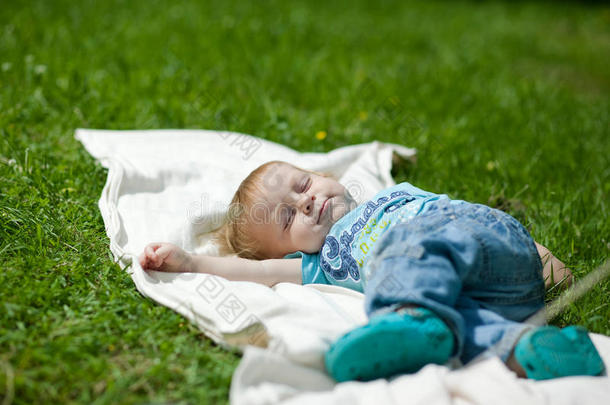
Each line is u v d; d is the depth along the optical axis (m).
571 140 4.34
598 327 2.29
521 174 3.77
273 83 5.12
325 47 6.41
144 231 2.77
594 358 1.96
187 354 2.04
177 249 2.47
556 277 2.53
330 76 5.42
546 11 10.12
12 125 3.73
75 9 6.68
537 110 4.97
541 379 1.93
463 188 3.56
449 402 1.76
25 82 4.40
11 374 1.81
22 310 2.12
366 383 1.88
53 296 2.23
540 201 3.41
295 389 1.87
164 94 4.57
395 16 8.59
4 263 2.39
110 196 2.92
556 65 6.92
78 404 1.81
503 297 2.16
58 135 3.76
